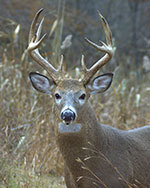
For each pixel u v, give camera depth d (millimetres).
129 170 13703
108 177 13406
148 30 48281
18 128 17641
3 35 21469
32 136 17766
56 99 13688
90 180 13422
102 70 22406
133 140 14422
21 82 19906
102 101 21688
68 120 12789
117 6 50469
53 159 17703
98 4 50250
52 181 16125
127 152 14008
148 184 14266
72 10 43062
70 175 13828
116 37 46062
